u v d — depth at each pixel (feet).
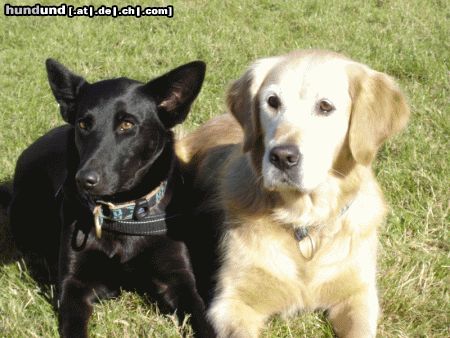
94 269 5.71
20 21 10.43
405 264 6.00
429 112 7.64
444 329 5.53
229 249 5.79
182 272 5.82
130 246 5.74
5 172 6.86
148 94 5.79
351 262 5.66
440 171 6.83
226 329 5.54
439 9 11.64
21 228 6.24
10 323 5.40
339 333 5.58
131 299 5.76
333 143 5.50
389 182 6.70
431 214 6.39
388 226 6.26
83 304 5.59
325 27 10.48
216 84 8.29
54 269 5.98
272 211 5.70
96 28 10.15
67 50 9.18
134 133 5.67
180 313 5.65
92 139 5.58
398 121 5.62
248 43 9.70
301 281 5.69
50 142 6.45
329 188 5.61
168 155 5.90
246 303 5.75
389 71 8.77
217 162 6.51
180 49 9.37
